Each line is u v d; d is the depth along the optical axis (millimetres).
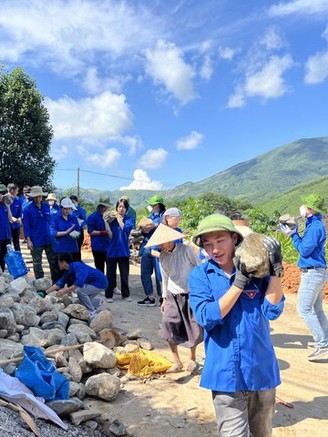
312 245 5562
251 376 2758
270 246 2660
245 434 2785
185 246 5102
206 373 2852
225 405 2805
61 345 5305
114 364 5125
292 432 4066
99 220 9023
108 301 8367
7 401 3758
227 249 2887
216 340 2848
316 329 5742
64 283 7180
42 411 3814
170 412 4355
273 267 2670
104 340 5785
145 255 8180
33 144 29984
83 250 15289
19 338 5504
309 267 5695
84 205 31359
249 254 2629
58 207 10391
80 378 4781
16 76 29984
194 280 2955
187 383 4984
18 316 5781
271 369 2838
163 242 4887
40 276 8562
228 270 2928
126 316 7473
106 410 4355
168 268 5008
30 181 29562
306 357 5945
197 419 4242
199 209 22844
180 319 5039
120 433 3957
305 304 5750
